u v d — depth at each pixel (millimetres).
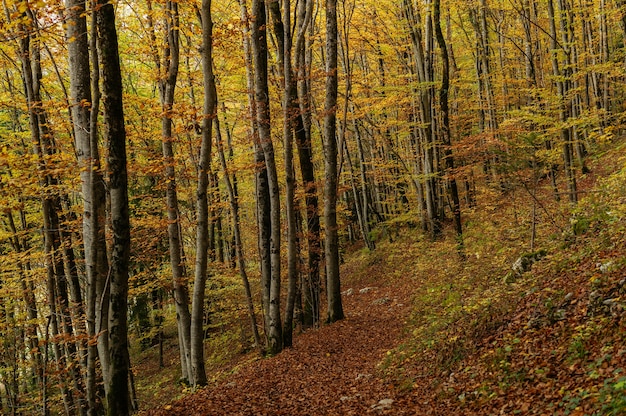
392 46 22719
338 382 9477
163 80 13055
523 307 8055
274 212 12211
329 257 15297
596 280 6953
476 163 16641
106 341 8734
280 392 9297
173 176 12289
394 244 24000
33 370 16812
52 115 11203
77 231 12719
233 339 21016
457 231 16594
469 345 8062
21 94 14852
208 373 17625
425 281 16844
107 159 7352
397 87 19797
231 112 20328
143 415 8953
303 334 14680
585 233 10094
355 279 23047
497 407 5660
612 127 11398
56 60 12453
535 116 13688
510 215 16797
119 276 7383
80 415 12641
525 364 6301
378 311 15820
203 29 9500
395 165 23484
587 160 18359
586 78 20109
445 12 22703
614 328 5746
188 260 17062
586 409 4438
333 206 15016
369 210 29516
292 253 12570
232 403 8727
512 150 12586
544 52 23375
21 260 12883
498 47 24188
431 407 6648
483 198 19781
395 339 11906
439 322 10289
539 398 5312
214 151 17719
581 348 5754
